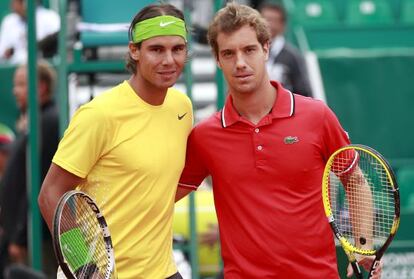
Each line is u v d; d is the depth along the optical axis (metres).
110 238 14.80
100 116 15.23
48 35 28.31
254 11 15.54
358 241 15.88
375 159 15.66
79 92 29.36
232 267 16.00
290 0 38.53
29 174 25.16
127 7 23.78
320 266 15.75
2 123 33.53
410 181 32.78
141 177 15.43
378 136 34.00
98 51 24.05
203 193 27.08
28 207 26.11
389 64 34.03
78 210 15.04
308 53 35.00
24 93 27.45
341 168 15.76
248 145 15.75
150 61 15.27
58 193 15.27
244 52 15.43
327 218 15.48
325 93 33.91
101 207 15.48
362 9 40.41
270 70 29.86
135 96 15.49
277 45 29.98
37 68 24.84
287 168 15.62
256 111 15.77
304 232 15.65
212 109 35.16
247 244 15.80
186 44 15.56
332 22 40.09
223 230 16.11
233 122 15.76
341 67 33.94
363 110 34.00
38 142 24.72
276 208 15.65
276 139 15.65
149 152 15.46
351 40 38.31
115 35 23.38
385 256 24.31
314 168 15.73
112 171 15.43
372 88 34.00
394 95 34.03
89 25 23.67
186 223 26.00
